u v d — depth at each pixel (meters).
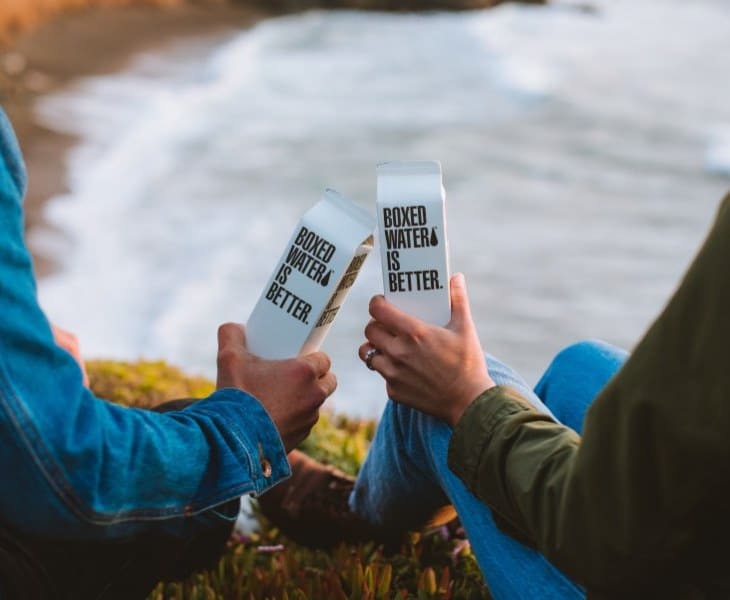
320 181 20.64
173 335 11.81
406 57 36.28
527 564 1.75
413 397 1.83
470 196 20.34
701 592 1.47
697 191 21.41
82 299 12.70
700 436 1.33
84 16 33.41
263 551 2.77
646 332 1.42
